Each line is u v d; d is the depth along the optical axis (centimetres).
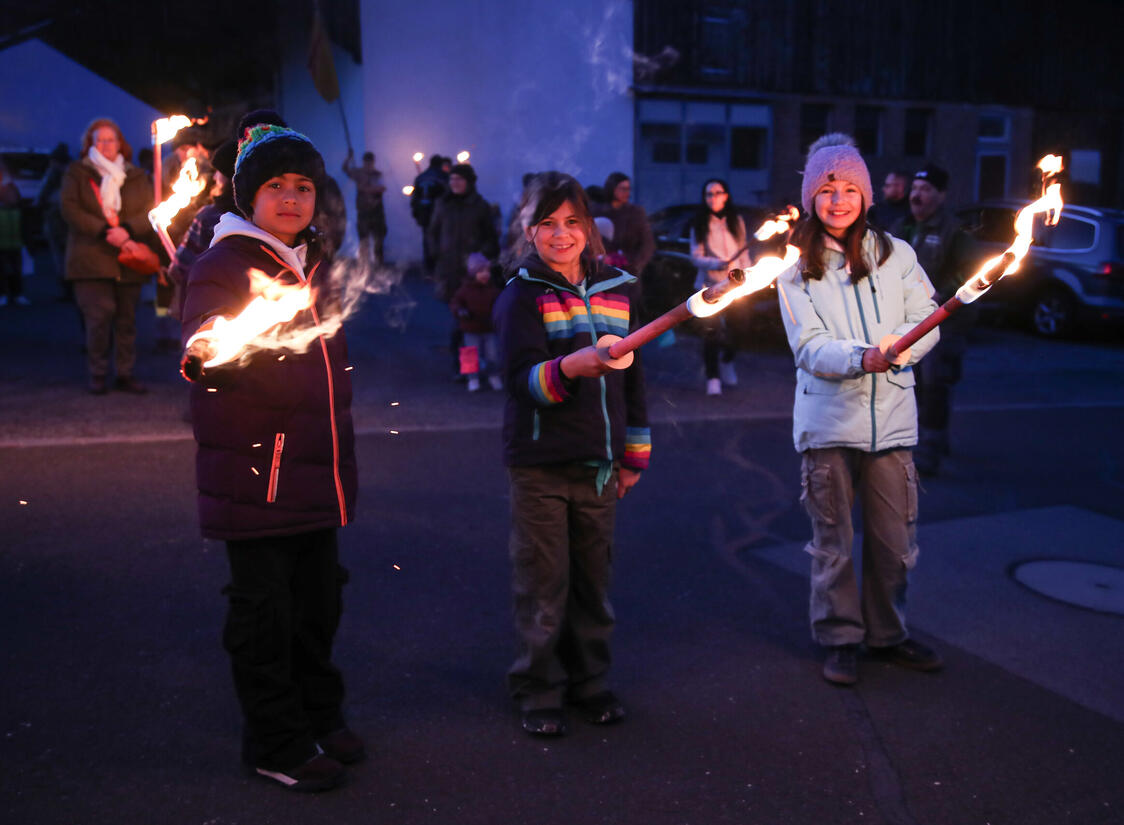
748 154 1900
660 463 587
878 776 268
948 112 2072
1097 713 304
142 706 296
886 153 2028
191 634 343
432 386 809
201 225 486
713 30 1831
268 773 257
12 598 368
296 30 1742
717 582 405
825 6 1923
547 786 260
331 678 269
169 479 520
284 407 237
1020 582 413
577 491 282
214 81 1802
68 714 290
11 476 519
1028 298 1217
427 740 282
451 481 534
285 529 240
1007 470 595
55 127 1911
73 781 257
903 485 324
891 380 316
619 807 252
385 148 1645
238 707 297
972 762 275
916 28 2016
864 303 316
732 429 678
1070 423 731
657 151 1817
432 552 428
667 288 1048
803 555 437
